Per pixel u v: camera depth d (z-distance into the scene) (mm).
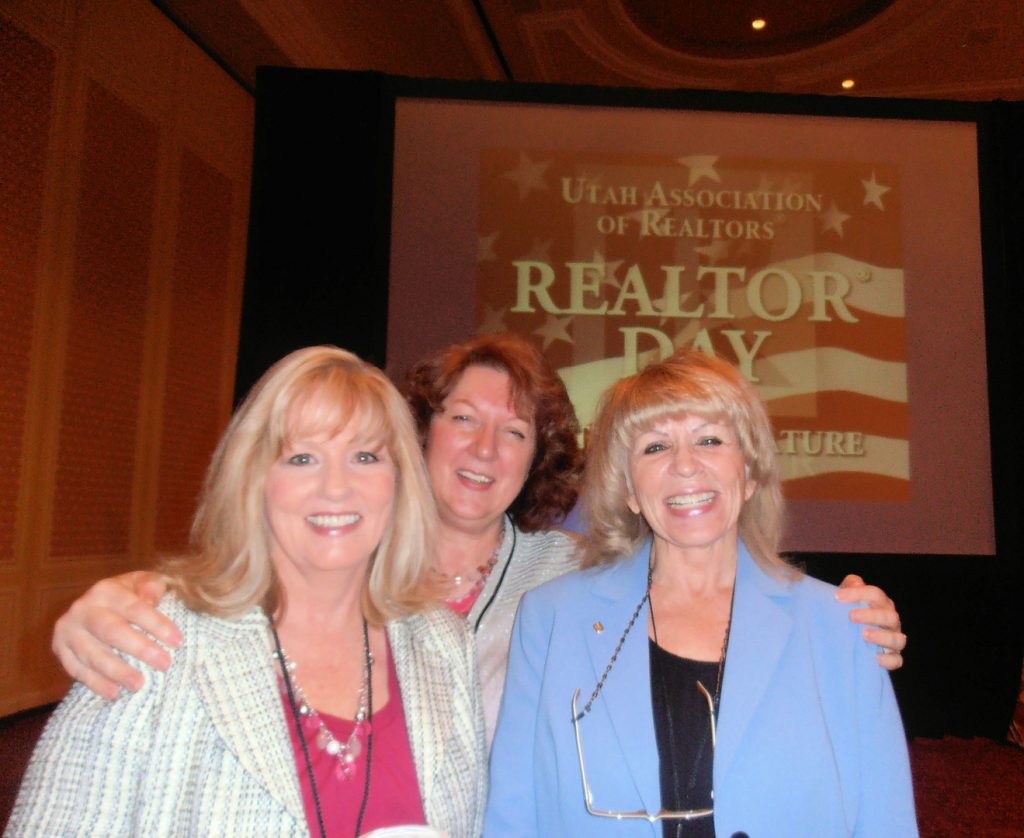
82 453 5184
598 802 1388
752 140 4879
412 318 4699
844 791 1378
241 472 1289
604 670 1496
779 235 4840
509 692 1610
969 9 5992
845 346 4766
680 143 4871
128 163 5504
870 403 4723
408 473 1426
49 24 4867
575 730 1446
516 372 1944
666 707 1438
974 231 4816
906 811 1363
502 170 4805
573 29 6332
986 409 4711
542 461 2035
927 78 6852
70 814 1080
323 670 1345
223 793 1146
